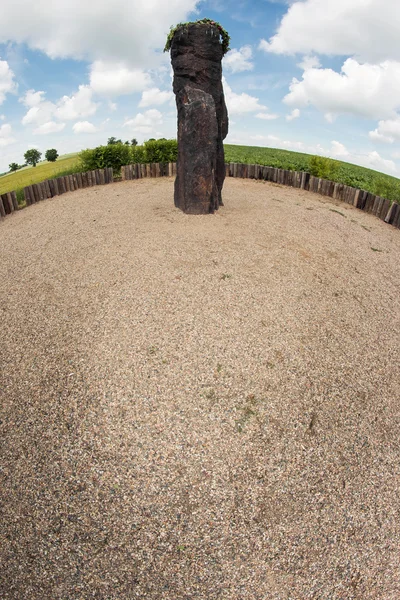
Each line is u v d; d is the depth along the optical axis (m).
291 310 5.45
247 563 2.75
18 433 3.59
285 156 30.69
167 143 16.14
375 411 4.11
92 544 2.80
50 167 31.28
